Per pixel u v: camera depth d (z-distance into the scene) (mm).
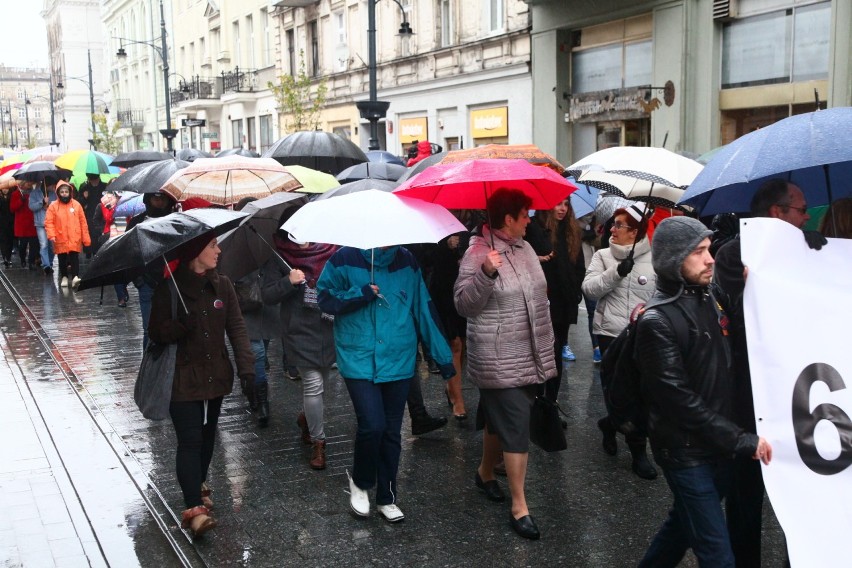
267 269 6441
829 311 3598
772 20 16219
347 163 12414
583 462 6227
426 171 5273
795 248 3633
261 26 39875
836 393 3570
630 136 19672
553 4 21047
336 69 32531
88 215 18250
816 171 4754
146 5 59156
